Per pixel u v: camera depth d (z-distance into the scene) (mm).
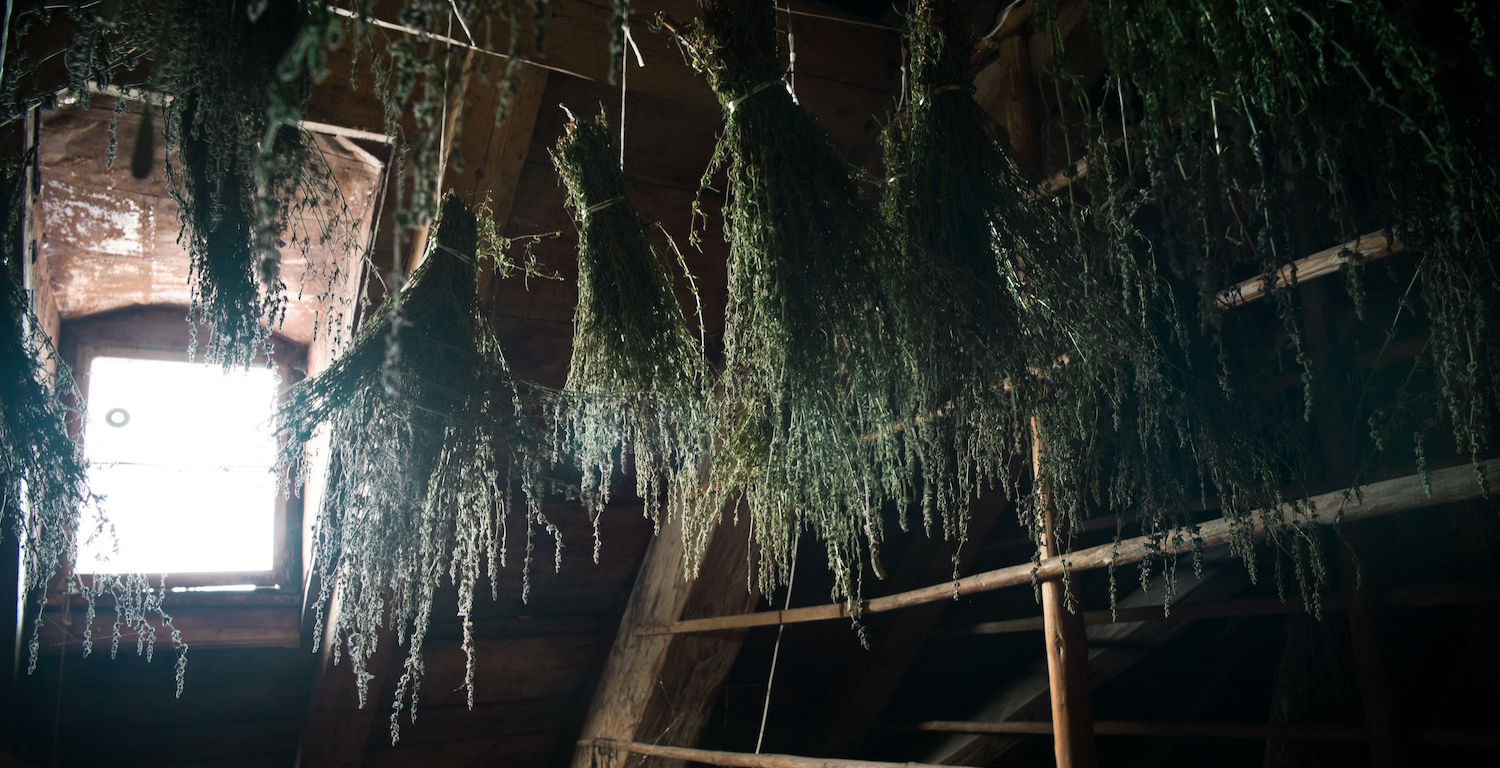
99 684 3277
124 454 3385
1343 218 1189
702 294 3000
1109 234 1509
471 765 3855
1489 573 2205
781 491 1913
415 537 1871
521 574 3428
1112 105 2445
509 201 2500
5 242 1680
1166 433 1741
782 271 1639
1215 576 2943
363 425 1831
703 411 2029
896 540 3684
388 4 2229
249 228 1570
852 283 1646
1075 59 2355
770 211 1648
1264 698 3678
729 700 3908
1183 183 1189
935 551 3582
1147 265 1714
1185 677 3830
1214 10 1108
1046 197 1718
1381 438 1483
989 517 3490
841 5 2791
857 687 3848
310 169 1625
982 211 1657
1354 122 1152
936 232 1658
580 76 2406
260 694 3518
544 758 3992
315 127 2287
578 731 3830
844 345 1738
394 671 3471
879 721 4027
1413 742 2041
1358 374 2191
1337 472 2092
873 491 1973
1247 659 3695
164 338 3473
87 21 1535
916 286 1620
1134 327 1653
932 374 1682
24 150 2033
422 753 3744
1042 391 1722
